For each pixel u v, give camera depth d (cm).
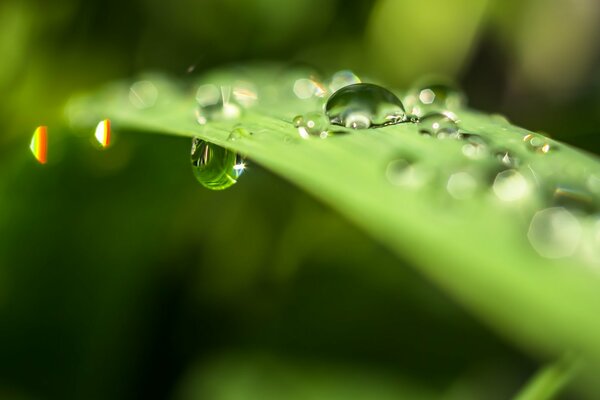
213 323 11
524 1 13
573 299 6
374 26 12
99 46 11
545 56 14
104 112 9
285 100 9
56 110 11
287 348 11
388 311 11
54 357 10
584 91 14
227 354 10
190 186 10
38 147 10
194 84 10
